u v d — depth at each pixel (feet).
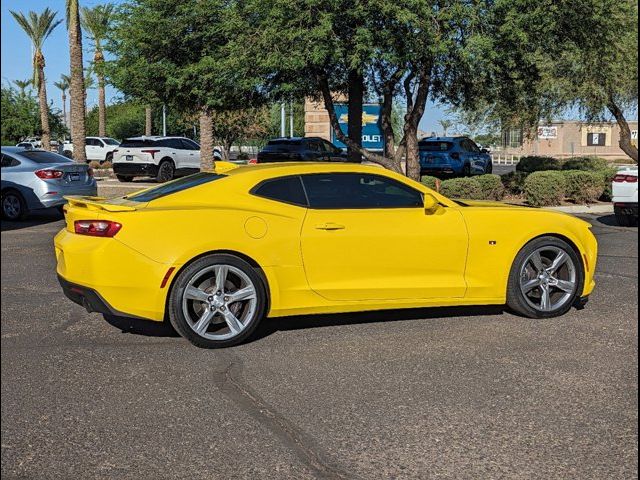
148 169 84.12
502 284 21.91
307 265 19.94
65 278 19.57
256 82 46.06
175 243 18.78
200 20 51.31
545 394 15.83
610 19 47.65
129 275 18.62
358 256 20.35
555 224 22.33
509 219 21.91
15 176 49.16
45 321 22.18
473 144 92.63
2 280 28.81
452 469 12.34
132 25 54.80
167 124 174.70
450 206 21.59
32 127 177.88
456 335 20.58
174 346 19.52
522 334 20.66
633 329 21.24
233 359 18.39
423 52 41.50
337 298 20.34
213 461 12.66
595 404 15.24
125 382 16.65
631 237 41.73
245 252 19.27
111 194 66.44
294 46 42.50
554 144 196.95
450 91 54.60
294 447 13.20
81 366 17.79
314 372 17.35
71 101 86.12
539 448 13.14
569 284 22.63
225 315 19.30
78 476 12.12
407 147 52.37
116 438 13.58
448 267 21.29
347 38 43.21
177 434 13.76
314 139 83.97
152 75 54.80
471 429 13.98
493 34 43.68
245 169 20.90
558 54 49.21
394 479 12.00
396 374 17.19
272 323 21.91
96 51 87.20
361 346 19.51
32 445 13.29
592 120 75.20
